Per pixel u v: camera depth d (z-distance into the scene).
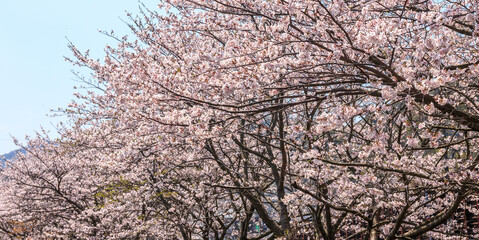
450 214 5.99
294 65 4.93
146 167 9.84
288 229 8.07
